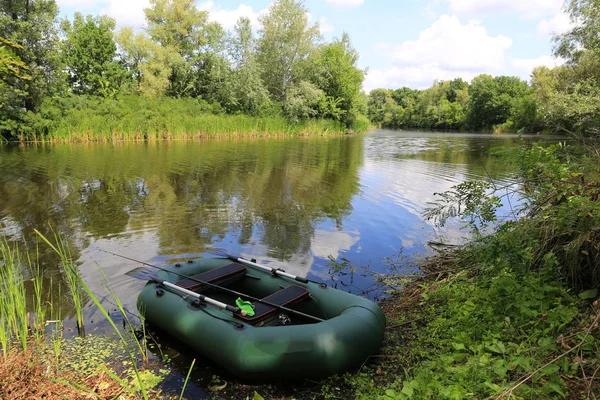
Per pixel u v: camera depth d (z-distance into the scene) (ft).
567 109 38.78
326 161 49.52
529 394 7.22
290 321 11.34
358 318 10.62
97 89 88.43
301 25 103.30
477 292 12.53
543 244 11.69
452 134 126.72
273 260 17.90
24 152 51.88
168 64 94.48
